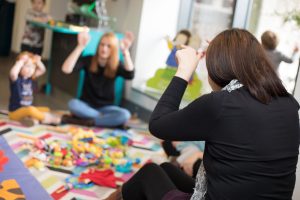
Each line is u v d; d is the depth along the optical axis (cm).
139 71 338
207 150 108
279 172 102
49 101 339
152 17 333
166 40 332
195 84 289
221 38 111
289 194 106
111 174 209
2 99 321
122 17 354
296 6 261
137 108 338
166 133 109
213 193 106
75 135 247
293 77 255
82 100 306
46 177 197
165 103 114
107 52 294
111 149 246
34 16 386
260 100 103
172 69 321
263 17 283
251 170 101
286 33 265
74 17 367
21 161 208
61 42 365
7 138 239
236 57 106
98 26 355
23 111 271
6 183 181
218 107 102
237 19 300
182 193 122
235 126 101
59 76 374
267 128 101
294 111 108
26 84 279
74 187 191
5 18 486
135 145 266
